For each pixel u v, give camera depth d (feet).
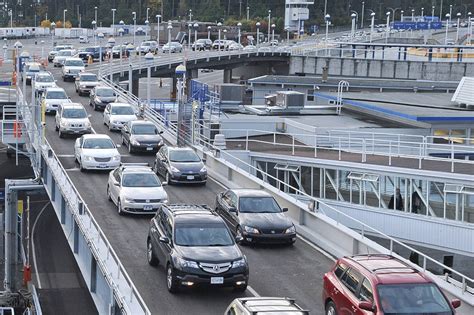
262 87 462.19
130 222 169.99
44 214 309.63
